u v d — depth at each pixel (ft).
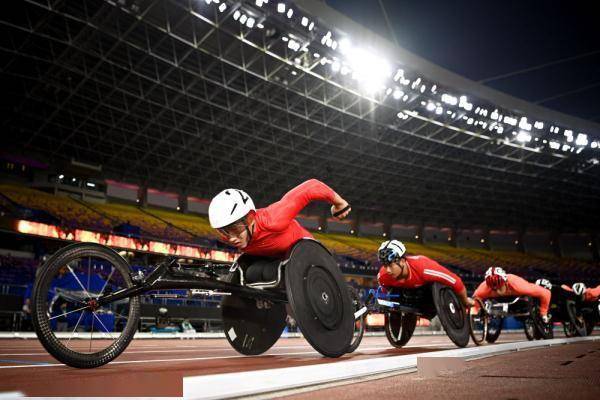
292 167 118.52
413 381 7.61
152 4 67.92
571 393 6.01
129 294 9.12
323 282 11.23
